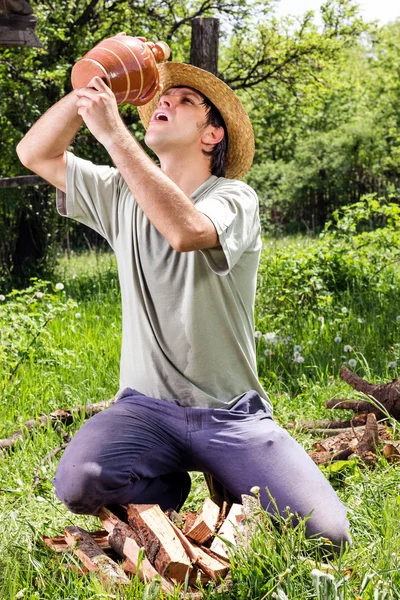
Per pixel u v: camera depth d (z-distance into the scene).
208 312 3.30
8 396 5.49
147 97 3.38
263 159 31.84
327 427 4.86
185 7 18.44
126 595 2.75
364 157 29.05
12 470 4.27
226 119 3.59
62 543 3.27
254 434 3.23
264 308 8.58
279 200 29.84
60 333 7.30
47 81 15.50
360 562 2.98
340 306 8.59
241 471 3.19
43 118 3.53
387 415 4.59
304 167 29.53
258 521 2.97
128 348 3.48
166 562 2.82
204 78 3.50
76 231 22.38
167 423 3.27
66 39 15.50
